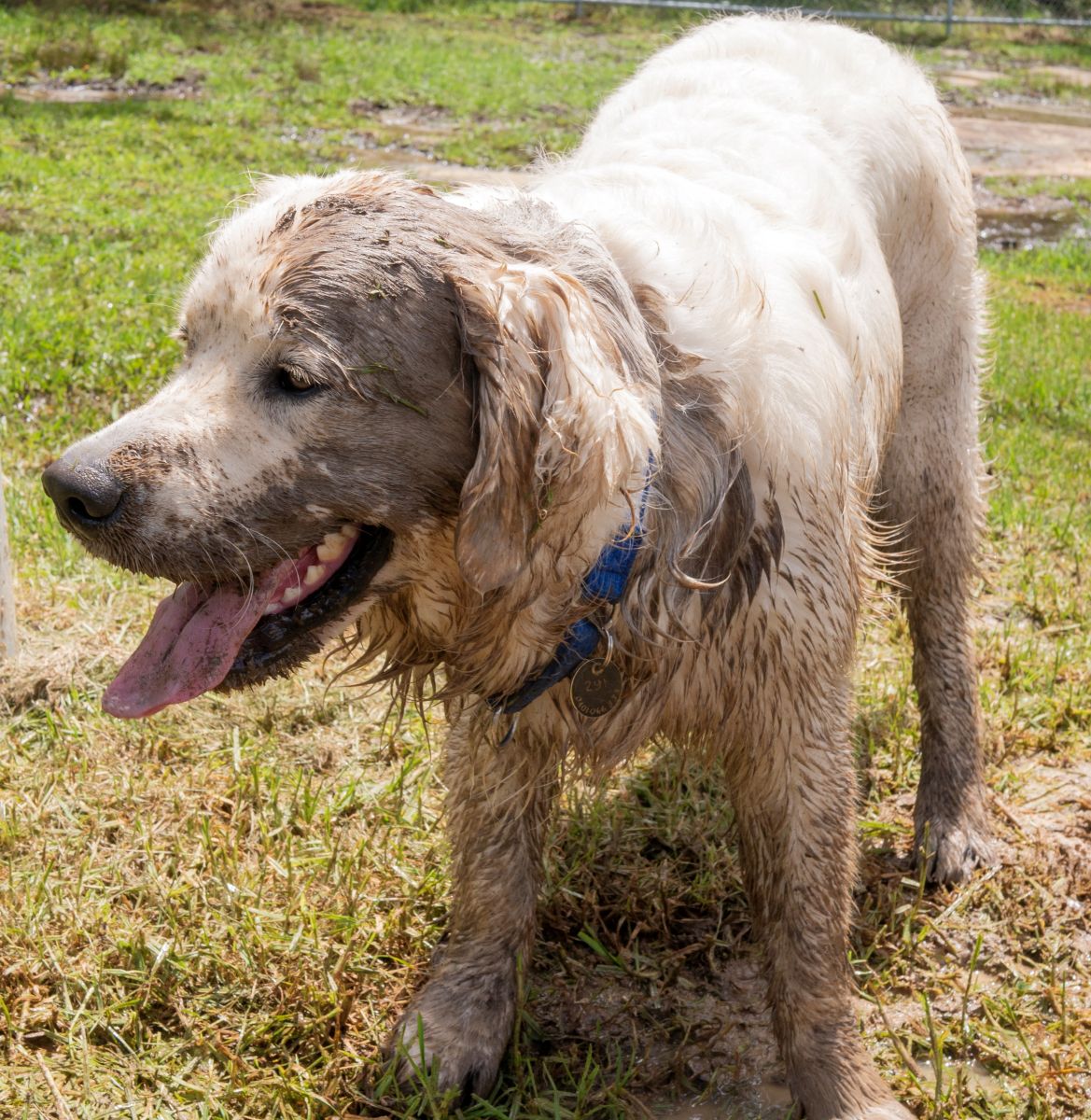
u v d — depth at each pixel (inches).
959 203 71.0
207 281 50.2
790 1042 57.5
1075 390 128.5
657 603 52.4
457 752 59.6
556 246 51.7
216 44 312.0
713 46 71.8
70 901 62.6
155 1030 59.0
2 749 70.4
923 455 70.2
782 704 55.7
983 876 66.9
